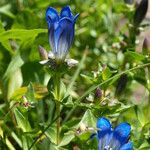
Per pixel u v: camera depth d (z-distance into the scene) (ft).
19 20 2.06
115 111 1.52
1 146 1.60
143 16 1.93
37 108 1.77
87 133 1.43
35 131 1.48
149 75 1.75
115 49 2.05
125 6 2.09
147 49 1.74
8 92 1.82
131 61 1.83
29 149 1.41
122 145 1.27
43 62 1.43
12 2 2.29
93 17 2.39
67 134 1.47
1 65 1.91
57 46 1.42
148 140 1.58
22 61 1.85
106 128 1.26
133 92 2.11
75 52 2.25
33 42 1.90
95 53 2.22
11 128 1.69
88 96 1.63
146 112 1.77
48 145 1.45
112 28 2.39
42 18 2.09
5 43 1.81
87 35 2.31
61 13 1.40
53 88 1.47
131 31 1.96
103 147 1.27
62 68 1.43
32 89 1.53
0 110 1.66
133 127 1.61
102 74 1.56
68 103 1.45
